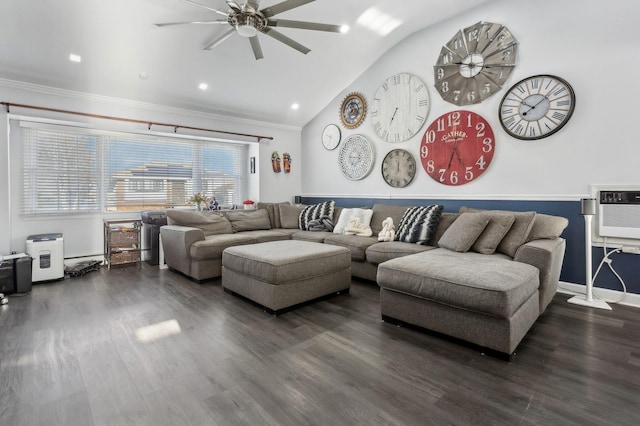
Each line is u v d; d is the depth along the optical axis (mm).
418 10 3607
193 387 1582
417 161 4152
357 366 1782
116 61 3412
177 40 3350
